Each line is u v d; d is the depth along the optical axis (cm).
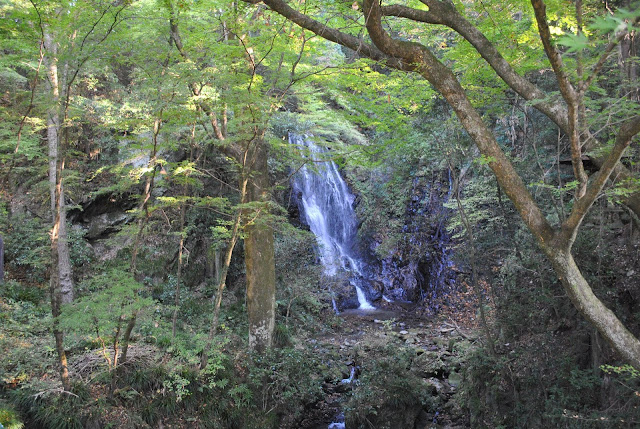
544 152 1156
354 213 2036
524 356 873
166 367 868
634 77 818
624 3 703
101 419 765
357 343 1339
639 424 643
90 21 776
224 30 908
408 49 706
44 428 743
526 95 706
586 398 746
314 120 1464
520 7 785
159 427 805
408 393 939
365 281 1897
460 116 693
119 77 1565
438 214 1698
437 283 1723
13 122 1009
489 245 1141
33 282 1222
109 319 812
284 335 1109
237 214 934
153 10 884
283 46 866
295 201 1773
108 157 1411
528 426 793
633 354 579
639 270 841
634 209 669
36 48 787
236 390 881
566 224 575
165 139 857
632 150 760
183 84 735
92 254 1341
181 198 848
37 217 1316
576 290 588
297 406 968
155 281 1348
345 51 1784
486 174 1365
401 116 1024
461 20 730
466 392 965
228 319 1268
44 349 887
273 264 1065
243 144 1023
